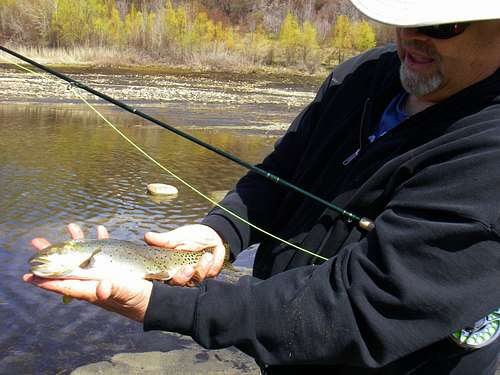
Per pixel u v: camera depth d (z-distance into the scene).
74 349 5.80
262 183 2.96
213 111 24.58
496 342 2.11
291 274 2.13
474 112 2.03
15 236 8.42
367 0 1.99
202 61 45.66
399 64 2.51
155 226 9.54
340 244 2.32
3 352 5.65
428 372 2.08
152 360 5.62
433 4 1.89
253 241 2.90
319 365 2.34
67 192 11.02
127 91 28.09
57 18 42.09
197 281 2.69
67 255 2.92
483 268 1.80
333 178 2.52
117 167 13.51
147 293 2.08
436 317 1.84
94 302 2.13
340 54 52.44
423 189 1.94
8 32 42.03
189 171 13.73
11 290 6.83
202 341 2.08
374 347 1.92
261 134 19.83
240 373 5.42
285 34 50.00
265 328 2.04
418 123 2.19
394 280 1.87
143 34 45.25
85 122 19.78
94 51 42.78
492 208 1.80
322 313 1.97
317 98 2.92
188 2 56.75
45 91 25.77
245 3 62.88
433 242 1.84
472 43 1.96
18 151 14.35
